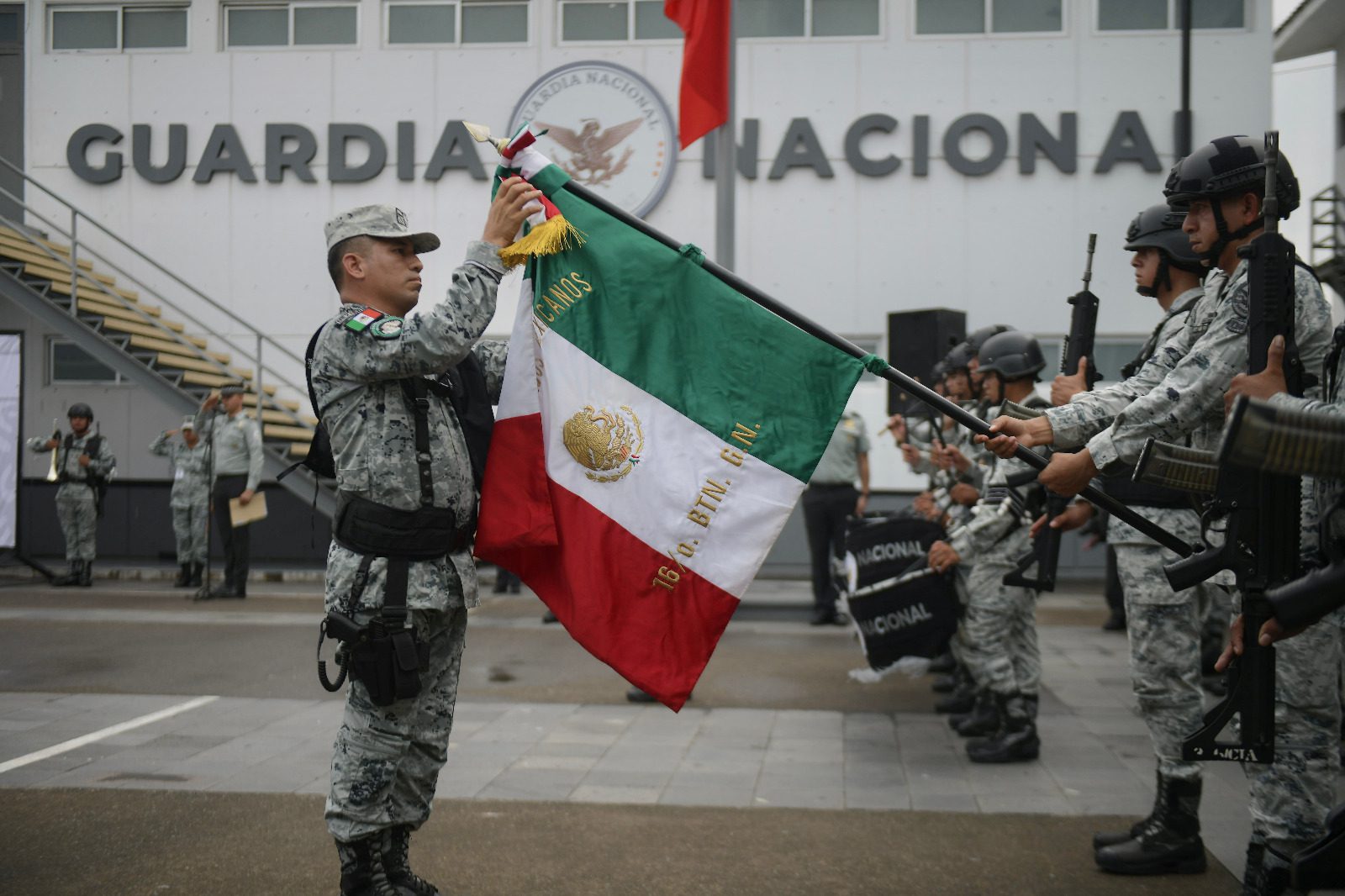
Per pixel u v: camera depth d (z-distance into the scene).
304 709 6.64
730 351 3.30
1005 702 5.54
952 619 5.72
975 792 4.99
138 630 9.81
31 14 14.89
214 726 6.20
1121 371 4.36
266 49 14.63
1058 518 4.78
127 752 5.62
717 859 4.11
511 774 5.27
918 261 13.82
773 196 13.98
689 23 8.45
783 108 13.96
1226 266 3.39
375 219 3.29
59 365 15.07
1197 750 2.81
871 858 4.12
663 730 6.23
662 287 3.35
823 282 13.92
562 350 3.38
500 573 12.58
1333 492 2.74
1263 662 2.76
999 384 5.99
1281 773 3.30
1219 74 13.48
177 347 13.69
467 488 3.27
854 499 10.32
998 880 3.90
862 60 13.86
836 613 10.42
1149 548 3.98
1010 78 13.69
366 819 3.13
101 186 14.87
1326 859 2.22
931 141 13.81
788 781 5.17
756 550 3.24
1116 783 5.13
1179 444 3.52
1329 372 2.92
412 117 14.44
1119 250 13.56
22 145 15.16
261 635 9.53
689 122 8.53
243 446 12.02
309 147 14.54
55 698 6.95
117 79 14.83
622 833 4.41
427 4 14.43
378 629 3.08
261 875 3.91
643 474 3.30
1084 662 8.41
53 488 14.96
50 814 4.60
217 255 14.72
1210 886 3.84
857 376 3.23
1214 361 3.11
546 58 14.23
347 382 3.15
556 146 14.22
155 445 13.09
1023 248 13.70
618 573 3.27
